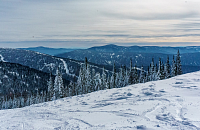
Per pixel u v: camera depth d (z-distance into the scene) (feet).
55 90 156.25
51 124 38.01
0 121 43.83
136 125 29.99
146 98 54.65
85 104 60.08
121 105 50.03
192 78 78.02
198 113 32.76
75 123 37.01
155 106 42.83
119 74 209.36
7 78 418.72
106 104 55.21
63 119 41.83
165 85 72.08
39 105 68.28
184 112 34.58
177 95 52.21
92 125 33.99
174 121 30.07
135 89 73.67
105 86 180.45
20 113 53.06
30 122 40.86
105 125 32.71
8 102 270.46
